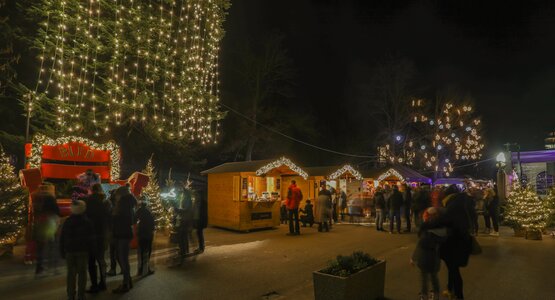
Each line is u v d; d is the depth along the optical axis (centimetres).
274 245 1180
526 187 1442
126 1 1672
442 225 621
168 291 706
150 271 838
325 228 1523
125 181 1181
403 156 3641
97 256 711
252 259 975
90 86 1681
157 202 1268
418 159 3744
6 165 984
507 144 2070
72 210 637
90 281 778
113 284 754
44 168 1155
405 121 3694
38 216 815
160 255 1020
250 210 1508
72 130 1388
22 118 1689
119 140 1931
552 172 2341
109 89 1540
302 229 1589
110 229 741
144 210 840
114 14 1662
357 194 1966
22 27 1647
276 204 1620
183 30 1900
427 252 624
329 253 1056
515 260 970
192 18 1900
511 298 664
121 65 1717
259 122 3306
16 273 816
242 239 1304
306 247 1148
